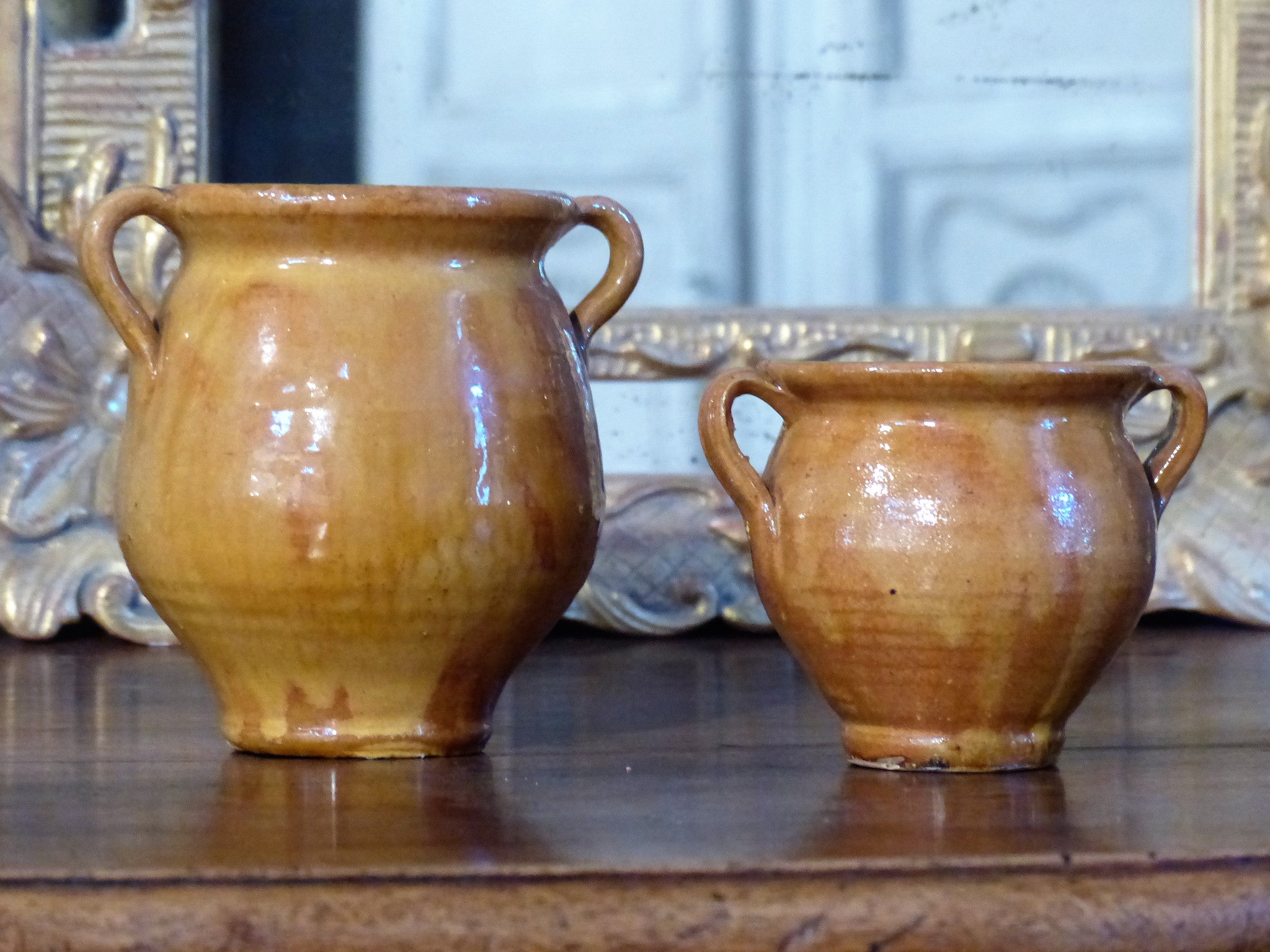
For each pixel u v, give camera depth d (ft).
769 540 2.07
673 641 3.32
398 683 2.11
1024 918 1.49
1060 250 3.52
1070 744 2.25
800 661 2.13
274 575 2.02
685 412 3.40
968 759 2.03
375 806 1.82
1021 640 1.97
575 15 3.46
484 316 2.09
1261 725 2.39
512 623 2.12
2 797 1.87
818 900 1.49
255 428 2.02
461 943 1.45
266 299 2.05
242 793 1.90
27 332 3.27
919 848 1.59
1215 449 3.49
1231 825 1.70
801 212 3.48
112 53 3.32
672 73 3.46
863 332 3.43
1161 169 3.53
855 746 2.09
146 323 2.11
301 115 3.40
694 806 1.82
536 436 2.10
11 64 3.28
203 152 3.34
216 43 3.37
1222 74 3.52
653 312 3.41
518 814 1.77
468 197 2.06
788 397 2.08
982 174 3.50
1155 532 2.09
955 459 1.98
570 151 3.47
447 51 3.44
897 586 1.98
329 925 1.46
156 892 1.47
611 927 1.46
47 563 3.23
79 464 3.28
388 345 2.03
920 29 3.50
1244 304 3.52
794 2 3.46
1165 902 1.51
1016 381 1.97
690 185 3.46
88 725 2.38
